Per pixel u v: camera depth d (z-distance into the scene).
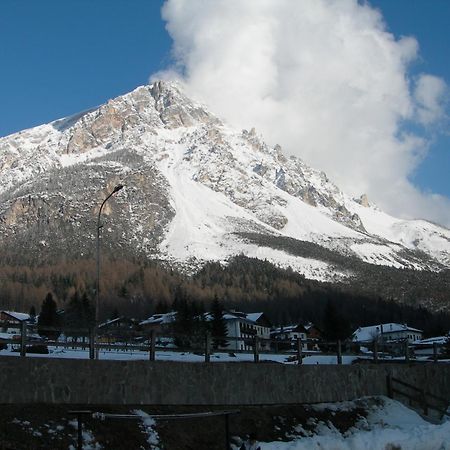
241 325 123.38
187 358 39.19
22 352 22.17
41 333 40.28
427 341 86.38
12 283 194.50
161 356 39.66
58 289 198.00
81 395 22.95
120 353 38.41
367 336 144.38
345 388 32.19
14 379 21.59
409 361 37.91
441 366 38.53
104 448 20.86
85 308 103.38
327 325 117.44
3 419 20.22
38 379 22.12
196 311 109.62
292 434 26.59
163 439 22.69
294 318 181.38
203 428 24.36
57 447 19.86
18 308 170.12
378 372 34.38
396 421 31.30
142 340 43.81
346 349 52.75
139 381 24.55
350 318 188.12
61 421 21.27
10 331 69.31
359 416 30.72
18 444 19.20
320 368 31.36
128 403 24.02
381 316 194.88
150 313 170.50
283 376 29.42
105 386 23.64
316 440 21.23
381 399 33.50
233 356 47.91
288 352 31.06
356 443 21.84
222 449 23.36
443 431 24.27
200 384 26.30
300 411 28.91
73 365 23.08
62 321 96.88
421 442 23.25
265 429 26.03
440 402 37.22
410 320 193.12
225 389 27.03
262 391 28.33
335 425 28.98
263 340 29.73
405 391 35.53
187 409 25.33
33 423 20.61
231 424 25.38
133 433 22.23
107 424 22.12
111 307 175.88
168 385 25.31
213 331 93.31
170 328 92.56
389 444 22.44
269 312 190.62
